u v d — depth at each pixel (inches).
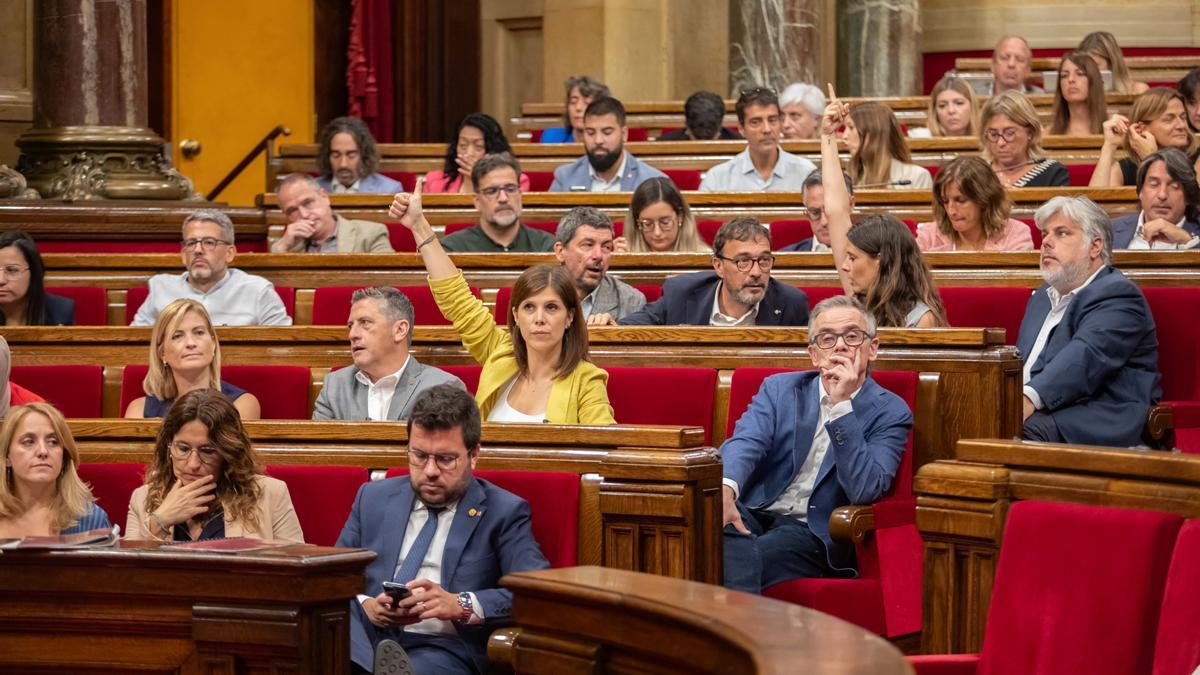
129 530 164.4
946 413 184.7
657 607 103.9
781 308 223.5
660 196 263.7
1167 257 226.7
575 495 157.5
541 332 185.9
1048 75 438.3
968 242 247.4
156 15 457.7
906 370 186.9
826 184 240.1
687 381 196.4
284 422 171.9
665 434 155.9
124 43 351.6
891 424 177.0
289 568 127.7
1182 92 337.4
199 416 160.7
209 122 473.4
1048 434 196.7
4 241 251.9
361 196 317.7
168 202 341.7
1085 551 116.0
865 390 179.0
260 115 485.4
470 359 217.8
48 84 350.3
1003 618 119.5
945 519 134.6
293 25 493.4
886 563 171.9
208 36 471.8
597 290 238.1
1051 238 206.2
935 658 121.1
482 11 539.8
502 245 281.0
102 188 344.2
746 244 216.7
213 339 205.5
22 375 222.2
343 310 256.4
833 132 241.4
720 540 157.9
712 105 395.2
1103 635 113.3
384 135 513.3
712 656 97.9
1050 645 116.0
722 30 530.9
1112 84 404.2
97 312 270.4
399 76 517.7
